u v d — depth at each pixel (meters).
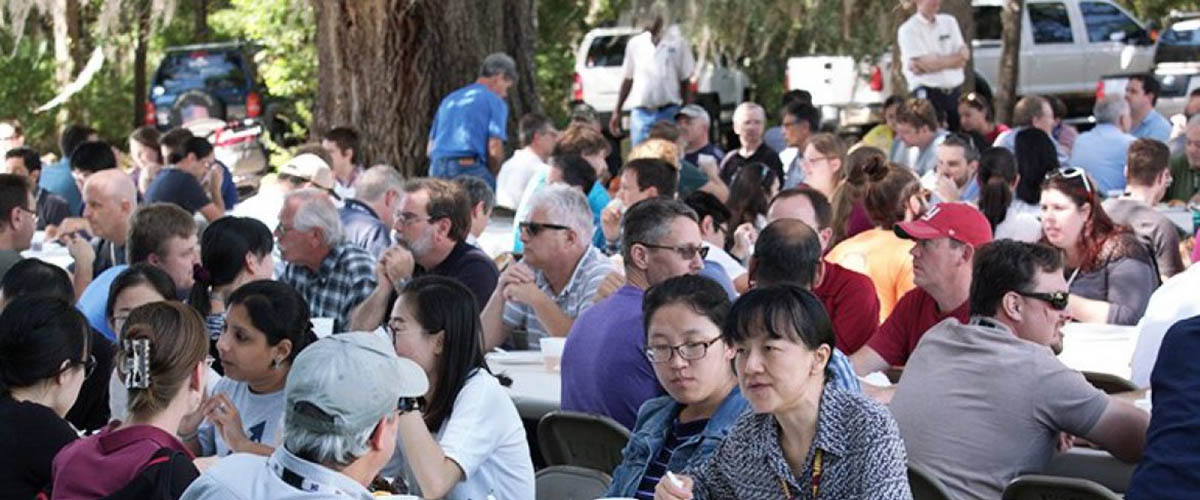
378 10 22.42
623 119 31.55
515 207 19.08
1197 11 45.75
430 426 7.43
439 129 20.59
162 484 6.25
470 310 7.45
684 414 7.00
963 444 7.25
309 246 11.52
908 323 9.67
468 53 22.77
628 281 9.33
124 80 41.25
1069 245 11.23
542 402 9.41
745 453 5.95
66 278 9.93
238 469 5.46
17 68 39.41
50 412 7.13
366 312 10.77
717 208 12.07
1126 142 18.94
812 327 5.74
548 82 40.44
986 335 7.40
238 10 39.88
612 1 39.16
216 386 8.18
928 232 9.24
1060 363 7.30
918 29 24.17
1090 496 6.71
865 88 34.00
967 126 21.48
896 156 19.33
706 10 29.45
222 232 9.95
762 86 37.75
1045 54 35.94
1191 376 6.09
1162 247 12.45
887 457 5.69
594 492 7.41
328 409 5.28
